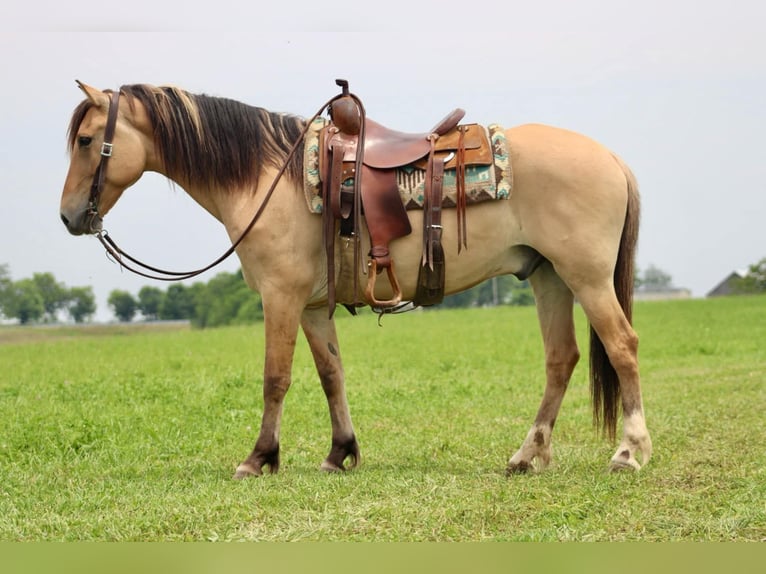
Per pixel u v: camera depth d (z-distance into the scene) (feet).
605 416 22.53
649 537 16.53
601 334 21.68
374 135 22.30
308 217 22.02
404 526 17.24
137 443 26.94
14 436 27.37
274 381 22.08
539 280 23.03
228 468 23.81
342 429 23.61
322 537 16.63
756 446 24.81
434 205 21.57
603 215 21.54
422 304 22.75
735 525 17.02
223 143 22.41
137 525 17.38
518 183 21.65
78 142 22.33
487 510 18.01
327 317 23.59
